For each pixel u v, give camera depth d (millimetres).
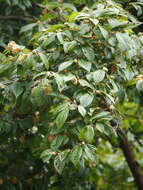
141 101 4285
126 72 3492
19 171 4457
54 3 4055
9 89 3473
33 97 3277
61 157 3326
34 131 3992
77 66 3447
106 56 3498
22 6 4379
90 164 4348
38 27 4141
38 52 3373
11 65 3441
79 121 3408
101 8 3521
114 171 5383
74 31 3477
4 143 4043
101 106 3623
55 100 3645
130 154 4668
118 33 3402
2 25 4695
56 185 4488
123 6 4020
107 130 3367
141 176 4664
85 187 4766
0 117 3777
